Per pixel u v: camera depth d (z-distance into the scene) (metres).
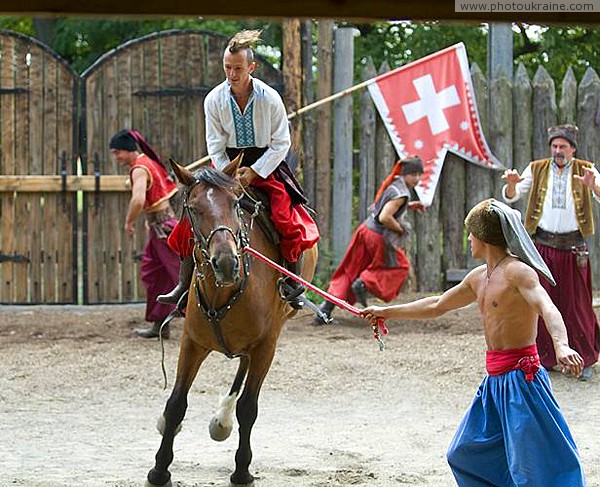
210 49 23.61
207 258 10.41
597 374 17.11
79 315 22.33
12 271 23.36
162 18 6.13
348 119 23.89
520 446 8.90
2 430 14.12
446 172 23.91
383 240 20.58
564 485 8.86
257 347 11.38
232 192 10.63
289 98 23.61
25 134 23.31
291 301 12.11
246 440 11.11
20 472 11.84
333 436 13.92
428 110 23.78
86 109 23.34
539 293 8.97
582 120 23.80
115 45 37.12
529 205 17.03
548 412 9.02
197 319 10.91
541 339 16.98
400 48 32.72
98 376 17.28
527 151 23.89
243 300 10.89
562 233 16.83
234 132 12.41
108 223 23.42
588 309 16.91
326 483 11.39
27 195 23.30
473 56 32.62
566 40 32.72
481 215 9.38
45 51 23.30
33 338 20.08
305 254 13.60
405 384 16.91
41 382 16.86
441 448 13.28
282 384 16.84
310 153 23.84
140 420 14.86
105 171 23.48
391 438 13.82
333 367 17.70
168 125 23.62
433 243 23.88
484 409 9.33
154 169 19.38
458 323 20.95
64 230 23.38
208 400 15.93
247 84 12.20
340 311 22.36
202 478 11.68
